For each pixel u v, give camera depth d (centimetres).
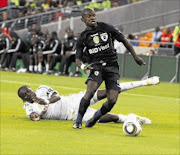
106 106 2662
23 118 3080
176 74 7394
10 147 2073
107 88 2648
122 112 3784
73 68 8156
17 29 9644
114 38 2708
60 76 7681
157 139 2464
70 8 9750
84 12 2631
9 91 5091
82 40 2664
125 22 9575
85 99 2658
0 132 2484
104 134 2547
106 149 2102
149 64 7619
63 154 1958
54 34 8181
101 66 2639
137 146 2214
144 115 3644
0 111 3431
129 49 2708
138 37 9512
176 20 9638
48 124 2833
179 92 6000
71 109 3011
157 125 3088
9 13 9962
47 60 8162
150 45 8481
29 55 8381
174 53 7625
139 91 5869
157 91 5988
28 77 6969
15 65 8475
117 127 2869
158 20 9650
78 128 2706
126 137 2472
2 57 8531
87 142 2266
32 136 2384
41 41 8175
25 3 10506
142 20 9512
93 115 2762
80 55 2692
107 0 9969
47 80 6538
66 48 8062
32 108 2961
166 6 9644
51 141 2256
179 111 4028
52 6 10562
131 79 7750
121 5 9938
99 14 9506
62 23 9394
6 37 8469
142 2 9612
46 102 2712
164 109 4131
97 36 2638
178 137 2583
